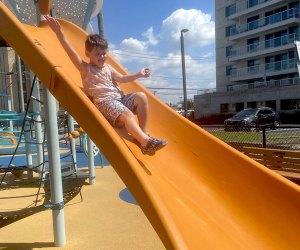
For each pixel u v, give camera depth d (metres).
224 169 3.58
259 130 14.48
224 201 3.28
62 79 2.96
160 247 4.13
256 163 3.48
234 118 24.81
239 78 45.88
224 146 3.72
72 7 6.14
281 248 2.91
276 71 41.28
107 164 12.01
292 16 39.38
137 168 2.40
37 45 3.23
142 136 3.29
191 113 44.97
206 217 2.96
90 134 2.77
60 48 4.52
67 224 5.05
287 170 7.20
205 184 3.45
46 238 4.54
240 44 46.38
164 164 3.54
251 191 3.35
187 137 3.98
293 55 39.94
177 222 2.67
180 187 3.26
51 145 4.21
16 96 28.06
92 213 5.57
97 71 3.68
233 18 46.28
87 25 6.57
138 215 5.40
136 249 4.09
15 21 3.38
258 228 3.06
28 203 6.36
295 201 3.16
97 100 3.56
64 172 6.77
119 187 7.55
